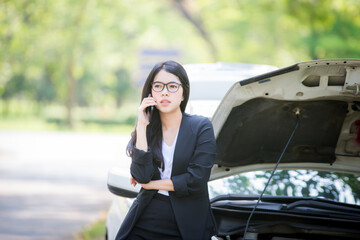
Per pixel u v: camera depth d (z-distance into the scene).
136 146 6.13
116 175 7.48
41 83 97.12
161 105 6.14
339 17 38.44
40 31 65.38
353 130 7.32
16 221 17.14
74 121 75.50
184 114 6.37
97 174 28.33
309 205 6.99
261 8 47.97
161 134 6.30
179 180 6.02
